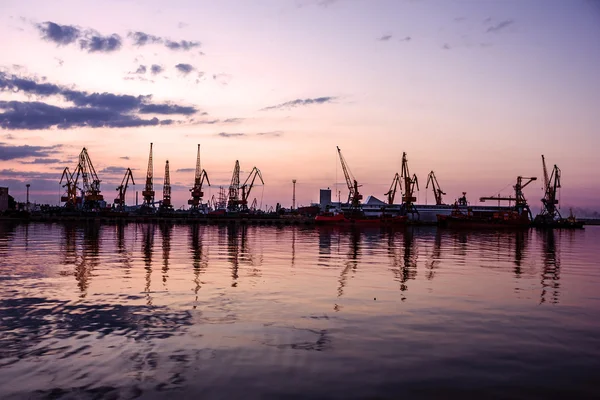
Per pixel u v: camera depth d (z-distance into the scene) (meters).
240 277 27.70
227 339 14.15
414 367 11.89
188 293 21.88
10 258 37.69
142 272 29.38
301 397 9.98
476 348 13.57
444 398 10.03
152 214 191.75
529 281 27.94
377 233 105.69
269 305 19.25
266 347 13.38
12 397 9.94
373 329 15.52
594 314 18.38
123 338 14.19
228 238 76.31
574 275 31.38
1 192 180.12
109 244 56.22
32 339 14.05
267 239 74.69
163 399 9.85
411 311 18.42
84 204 190.00
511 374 11.49
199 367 11.71
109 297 20.72
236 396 10.02
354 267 34.22
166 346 13.41
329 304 19.61
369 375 11.29
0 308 18.31
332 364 12.02
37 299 20.20
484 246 63.84
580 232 157.88
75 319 16.55
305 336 14.55
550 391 10.48
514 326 16.23
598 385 10.86
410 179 187.88
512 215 174.12
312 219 182.88
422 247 59.00
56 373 11.27
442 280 27.64
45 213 177.88
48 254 41.56
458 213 183.88
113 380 10.86
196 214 189.50
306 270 31.92
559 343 14.20
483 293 23.05
